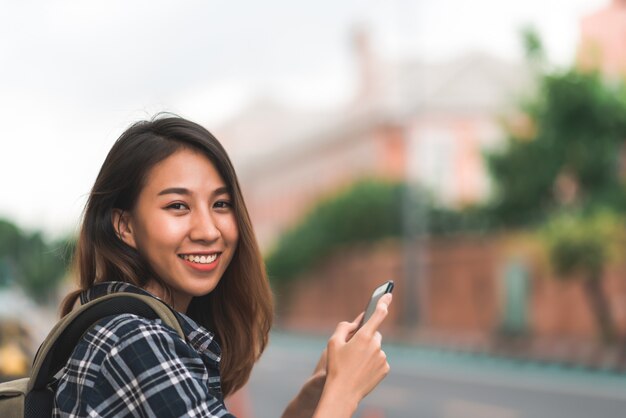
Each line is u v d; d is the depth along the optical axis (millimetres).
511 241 28281
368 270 39656
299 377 19891
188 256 1818
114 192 1826
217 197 1848
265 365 24094
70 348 1696
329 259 43531
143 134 1836
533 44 21344
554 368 19781
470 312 31266
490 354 23500
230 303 2061
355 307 40875
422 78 45031
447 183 43750
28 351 5227
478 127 44031
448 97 44156
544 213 24969
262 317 2086
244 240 1900
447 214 34625
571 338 25203
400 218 38562
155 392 1577
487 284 30156
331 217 42219
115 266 1835
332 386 1683
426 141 43969
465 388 16281
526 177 23594
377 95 48531
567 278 21562
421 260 33000
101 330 1654
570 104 21453
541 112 22172
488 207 26172
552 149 22656
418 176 41125
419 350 28016
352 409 1670
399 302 37031
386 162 44156
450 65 46344
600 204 22000
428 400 14414
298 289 47406
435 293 33500
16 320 5582
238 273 1987
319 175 53812
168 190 1803
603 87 21359
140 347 1609
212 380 1771
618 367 17875
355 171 46031
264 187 63688
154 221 1801
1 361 4969
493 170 24359
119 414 1597
